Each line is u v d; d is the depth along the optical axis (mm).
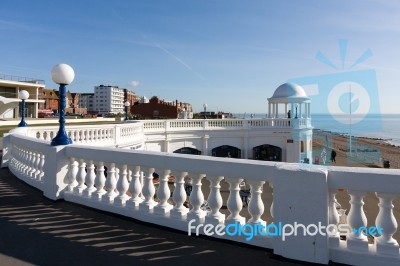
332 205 3637
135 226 4797
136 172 5117
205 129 29812
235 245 4086
